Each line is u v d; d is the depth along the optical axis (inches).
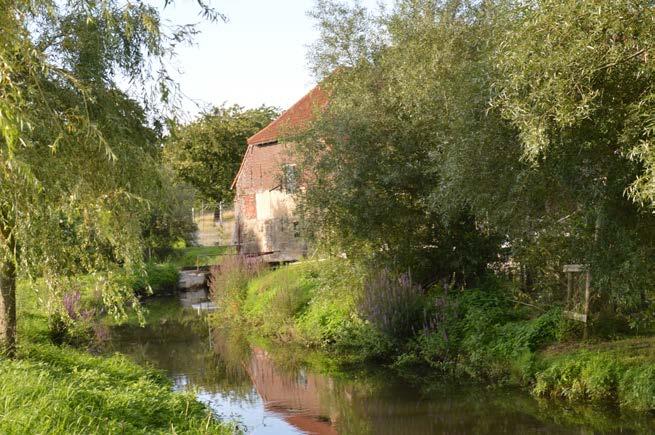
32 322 563.2
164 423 305.6
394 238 611.5
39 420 230.2
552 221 394.9
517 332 472.7
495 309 517.0
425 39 566.3
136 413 296.8
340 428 389.4
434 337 523.2
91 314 637.3
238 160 1732.3
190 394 373.1
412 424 390.6
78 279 384.2
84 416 252.1
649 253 341.7
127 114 377.7
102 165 350.0
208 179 1702.8
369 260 612.7
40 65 317.7
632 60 254.7
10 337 384.8
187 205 1416.1
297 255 1127.6
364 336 576.4
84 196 335.9
